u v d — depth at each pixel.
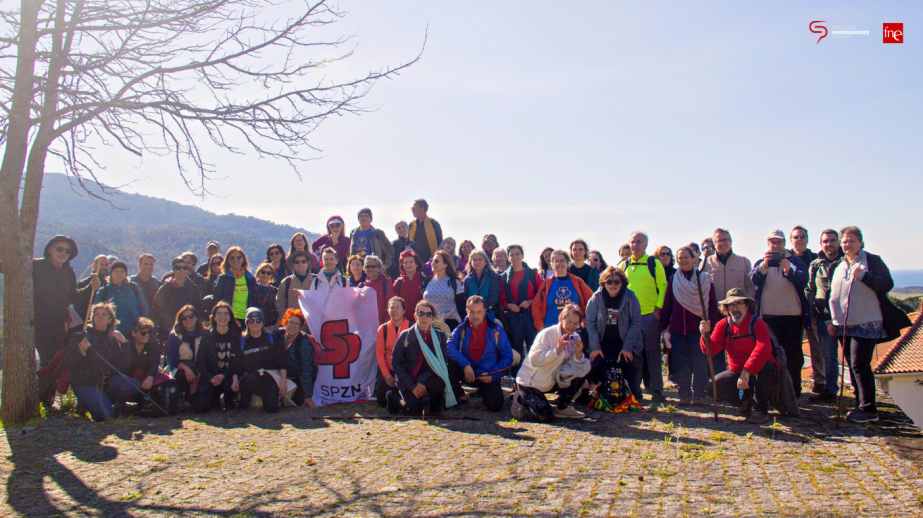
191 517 3.84
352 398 8.24
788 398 6.48
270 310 9.23
